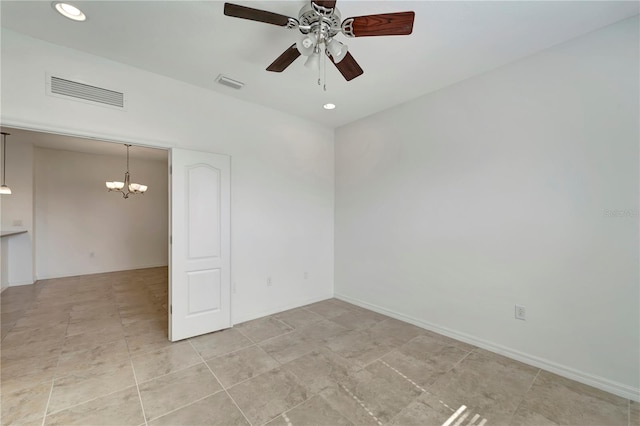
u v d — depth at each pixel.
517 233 2.51
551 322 2.33
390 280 3.58
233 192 3.32
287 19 1.69
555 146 2.30
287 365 2.40
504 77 2.58
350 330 3.14
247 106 3.44
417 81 2.90
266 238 3.62
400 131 3.47
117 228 6.20
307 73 2.75
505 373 2.29
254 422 1.74
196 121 3.04
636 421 1.76
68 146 5.19
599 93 2.10
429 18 1.97
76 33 2.18
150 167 6.64
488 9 1.89
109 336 2.93
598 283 2.12
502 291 2.60
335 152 4.38
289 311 3.77
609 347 2.07
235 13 1.61
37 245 5.33
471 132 2.81
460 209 2.90
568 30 2.11
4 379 2.15
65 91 2.36
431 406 1.89
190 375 2.23
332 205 4.39
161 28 2.12
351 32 1.72
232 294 3.29
